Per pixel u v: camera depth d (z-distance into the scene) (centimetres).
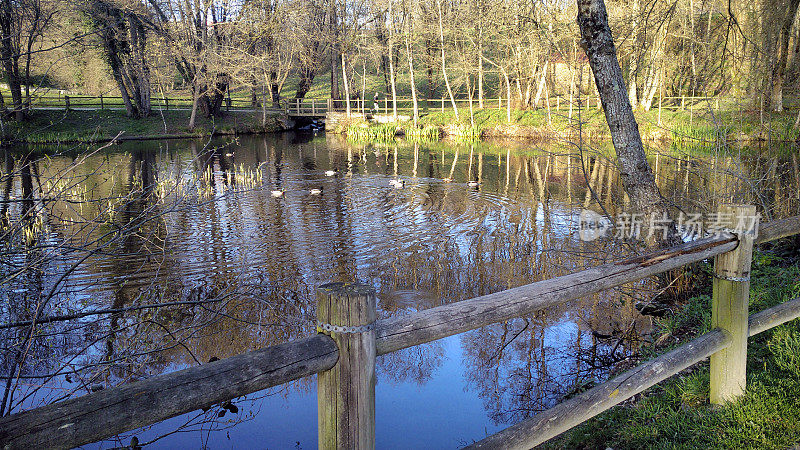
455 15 3925
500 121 3812
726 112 1327
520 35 3194
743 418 339
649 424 389
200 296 883
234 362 171
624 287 789
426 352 718
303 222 1448
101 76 3659
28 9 469
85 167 2269
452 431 530
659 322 638
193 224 1412
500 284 937
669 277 710
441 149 3197
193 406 160
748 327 366
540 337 732
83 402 147
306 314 817
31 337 361
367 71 6075
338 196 1822
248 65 3619
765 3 1258
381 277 989
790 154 1366
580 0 710
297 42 3959
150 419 154
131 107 3794
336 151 3127
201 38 3666
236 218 1488
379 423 549
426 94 5231
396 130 4022
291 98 4959
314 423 552
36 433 139
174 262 1078
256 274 1009
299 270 1039
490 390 609
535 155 2845
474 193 1858
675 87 3447
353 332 190
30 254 410
